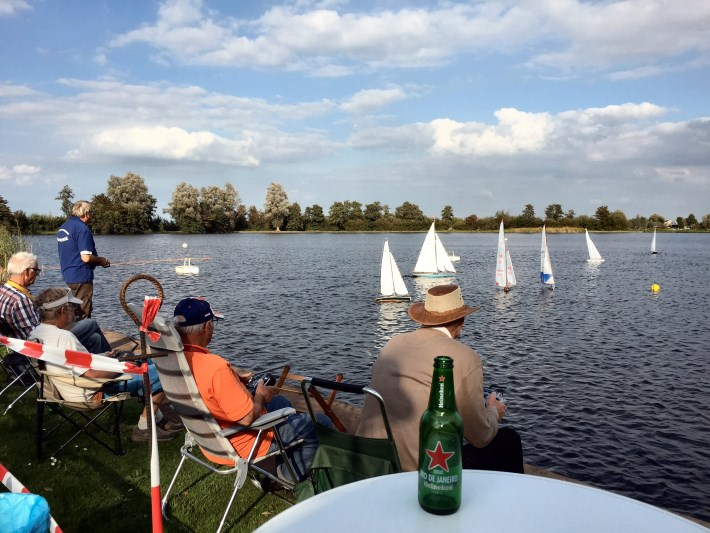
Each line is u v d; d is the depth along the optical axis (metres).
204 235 119.00
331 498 1.80
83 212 7.14
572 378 15.32
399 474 2.01
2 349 7.61
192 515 3.74
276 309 26.56
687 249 86.12
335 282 38.34
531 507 1.72
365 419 3.09
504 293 34.22
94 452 4.66
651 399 13.48
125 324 20.66
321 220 143.50
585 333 21.70
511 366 16.69
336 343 19.53
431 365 2.94
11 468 4.33
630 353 18.25
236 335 20.50
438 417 1.69
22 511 2.21
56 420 5.36
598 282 40.56
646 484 9.36
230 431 3.32
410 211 149.75
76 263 7.09
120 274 40.59
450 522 1.63
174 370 3.20
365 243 95.38
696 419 12.17
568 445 10.85
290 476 3.44
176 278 39.47
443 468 1.67
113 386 4.51
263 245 85.31
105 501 3.89
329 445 2.96
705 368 16.33
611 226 158.88
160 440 4.88
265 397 3.54
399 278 29.64
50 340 4.24
